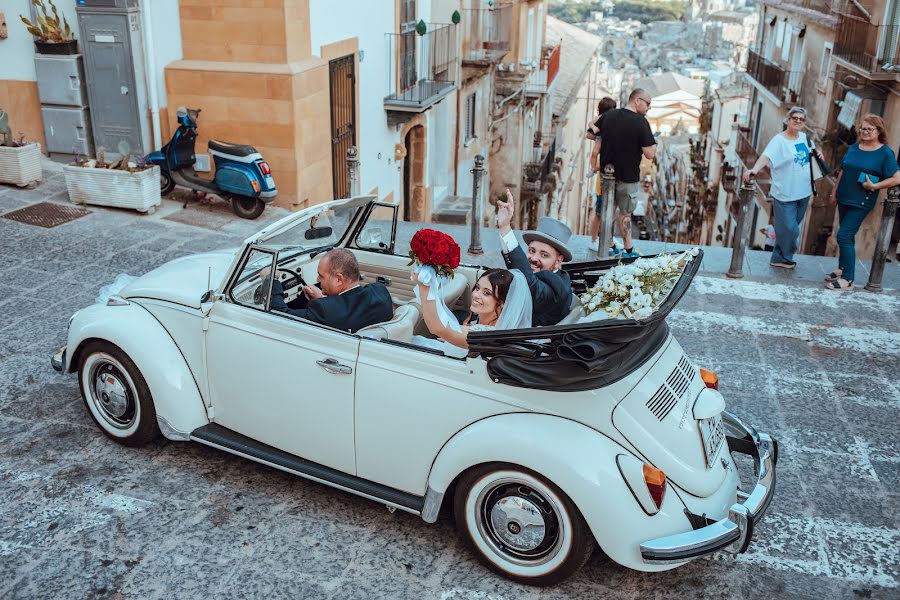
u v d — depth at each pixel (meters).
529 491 3.58
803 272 8.55
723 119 40.53
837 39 21.22
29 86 11.20
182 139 10.12
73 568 3.73
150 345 4.41
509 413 3.60
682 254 3.85
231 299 4.33
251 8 10.13
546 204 30.67
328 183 11.77
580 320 3.86
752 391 5.85
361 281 5.28
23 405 5.18
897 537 4.22
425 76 16.02
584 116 48.50
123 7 10.37
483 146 21.14
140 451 4.71
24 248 8.26
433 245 3.80
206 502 4.26
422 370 3.76
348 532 4.07
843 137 21.44
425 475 3.86
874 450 5.10
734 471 3.91
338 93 11.93
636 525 3.37
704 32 153.75
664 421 3.56
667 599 3.68
